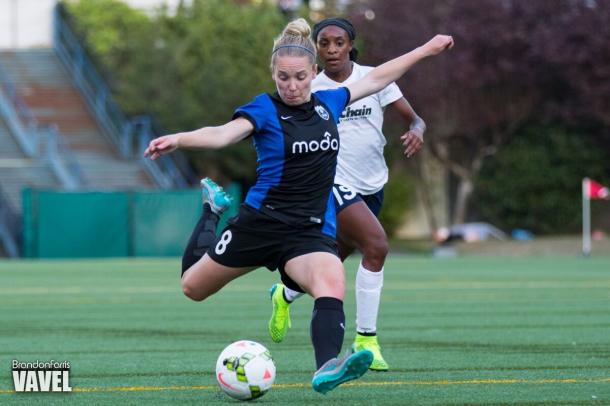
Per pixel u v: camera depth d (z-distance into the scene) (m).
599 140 106.06
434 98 97.38
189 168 102.19
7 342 27.88
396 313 35.81
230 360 18.12
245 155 104.75
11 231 83.62
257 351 18.27
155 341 28.08
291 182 17.39
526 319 33.59
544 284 50.53
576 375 21.50
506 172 105.75
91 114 104.88
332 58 22.97
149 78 102.88
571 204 105.56
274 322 23.28
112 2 133.38
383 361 21.92
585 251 84.44
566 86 102.06
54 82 108.25
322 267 17.11
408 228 115.56
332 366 15.97
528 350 25.61
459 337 28.55
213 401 18.53
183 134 16.09
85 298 43.00
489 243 94.06
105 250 83.75
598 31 96.81
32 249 81.50
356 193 22.50
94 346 26.95
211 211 18.73
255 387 18.02
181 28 113.25
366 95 18.33
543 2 98.56
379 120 23.42
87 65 108.19
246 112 17.11
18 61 110.38
